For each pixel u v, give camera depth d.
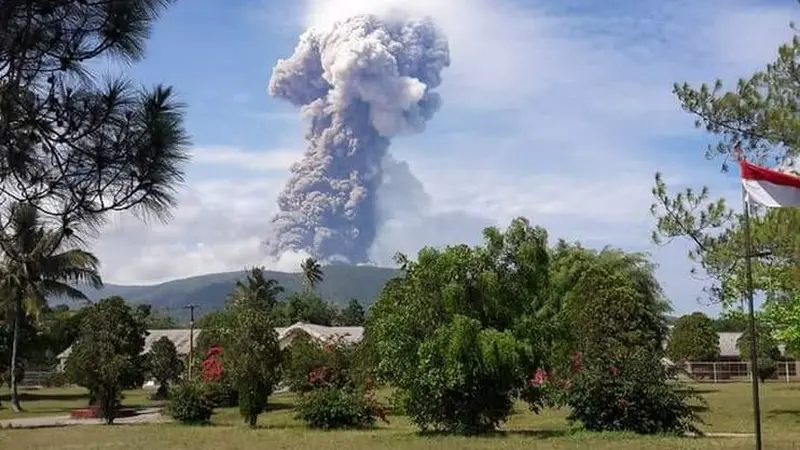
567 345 22.22
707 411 28.97
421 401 20.95
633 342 31.81
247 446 18.72
